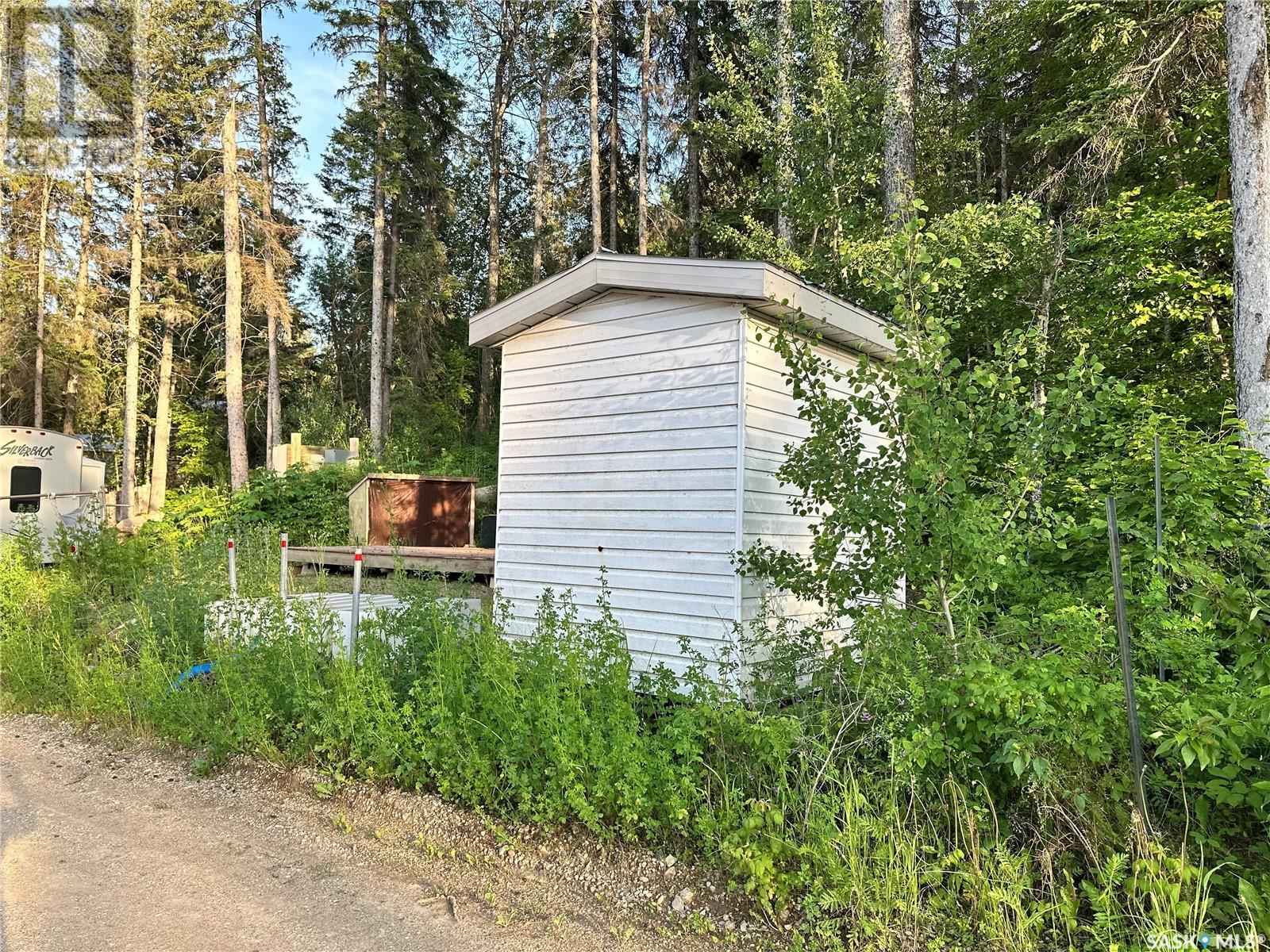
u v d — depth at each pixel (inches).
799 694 161.8
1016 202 367.9
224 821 164.6
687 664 197.3
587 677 156.7
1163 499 161.9
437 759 164.4
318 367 1127.0
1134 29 352.2
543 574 237.9
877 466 145.9
